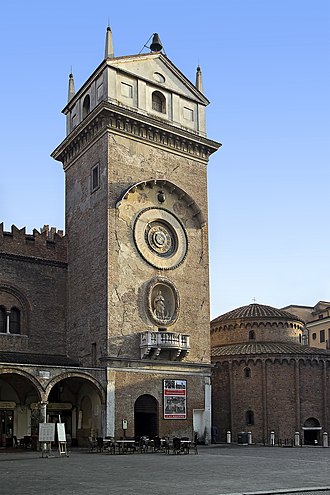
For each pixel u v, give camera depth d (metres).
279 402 61.69
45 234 56.62
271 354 62.66
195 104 59.88
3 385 50.84
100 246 51.88
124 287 51.06
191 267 55.81
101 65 55.16
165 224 55.31
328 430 62.78
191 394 52.84
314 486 25.06
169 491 23.33
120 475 29.02
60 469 31.80
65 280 56.62
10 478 27.66
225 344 71.31
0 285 53.03
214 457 40.56
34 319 54.25
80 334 53.19
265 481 26.67
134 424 49.12
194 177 57.78
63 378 46.56
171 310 53.69
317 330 96.06
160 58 58.34
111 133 53.25
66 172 60.00
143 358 50.44
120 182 52.84
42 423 41.38
